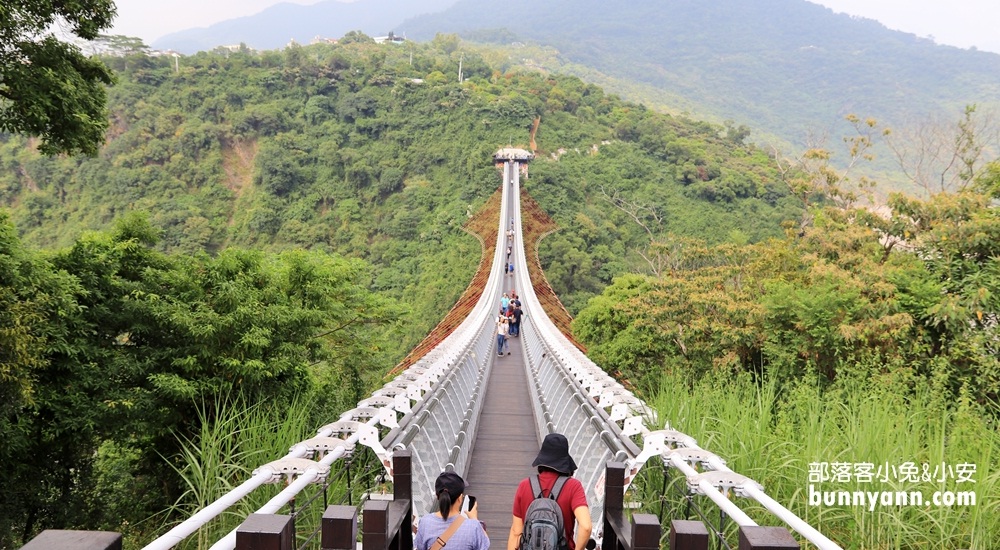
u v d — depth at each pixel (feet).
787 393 29.94
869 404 20.71
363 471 18.17
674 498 15.85
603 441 16.62
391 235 229.04
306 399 32.37
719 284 49.70
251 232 226.79
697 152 270.87
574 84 370.32
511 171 242.37
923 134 66.08
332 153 260.62
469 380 35.32
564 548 10.64
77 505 28.40
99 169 225.76
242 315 30.66
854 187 67.15
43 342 24.82
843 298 33.47
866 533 14.29
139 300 29.99
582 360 33.06
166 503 29.63
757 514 15.24
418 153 273.33
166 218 215.72
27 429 25.07
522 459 26.68
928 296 32.91
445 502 11.18
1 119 27.84
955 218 38.63
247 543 7.95
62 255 29.53
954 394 29.35
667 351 50.57
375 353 56.08
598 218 216.95
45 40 28.76
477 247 183.93
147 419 28.40
